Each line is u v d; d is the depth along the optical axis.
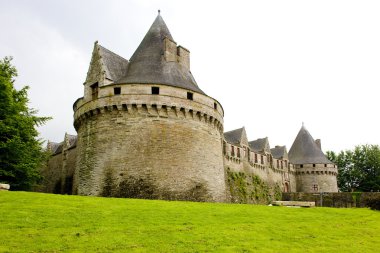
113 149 29.55
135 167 28.72
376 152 79.38
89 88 32.84
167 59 34.88
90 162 30.39
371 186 77.62
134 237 13.43
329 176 67.50
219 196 32.38
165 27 38.19
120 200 22.33
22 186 36.44
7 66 35.69
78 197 22.25
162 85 30.78
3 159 32.12
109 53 34.25
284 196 52.38
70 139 53.62
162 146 29.50
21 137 33.31
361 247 15.38
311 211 26.25
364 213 27.28
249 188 50.53
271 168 59.75
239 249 12.95
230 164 47.12
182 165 29.75
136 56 35.62
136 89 30.33
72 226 14.33
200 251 12.30
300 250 13.82
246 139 53.50
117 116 30.22
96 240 12.62
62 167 51.88
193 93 32.16
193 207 21.86
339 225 20.53
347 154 83.50
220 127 35.44
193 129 31.34
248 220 19.06
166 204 22.12
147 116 29.97
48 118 37.12
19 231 12.95
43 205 17.83
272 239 15.24
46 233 13.02
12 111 32.59
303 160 68.88
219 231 15.59
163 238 13.59
